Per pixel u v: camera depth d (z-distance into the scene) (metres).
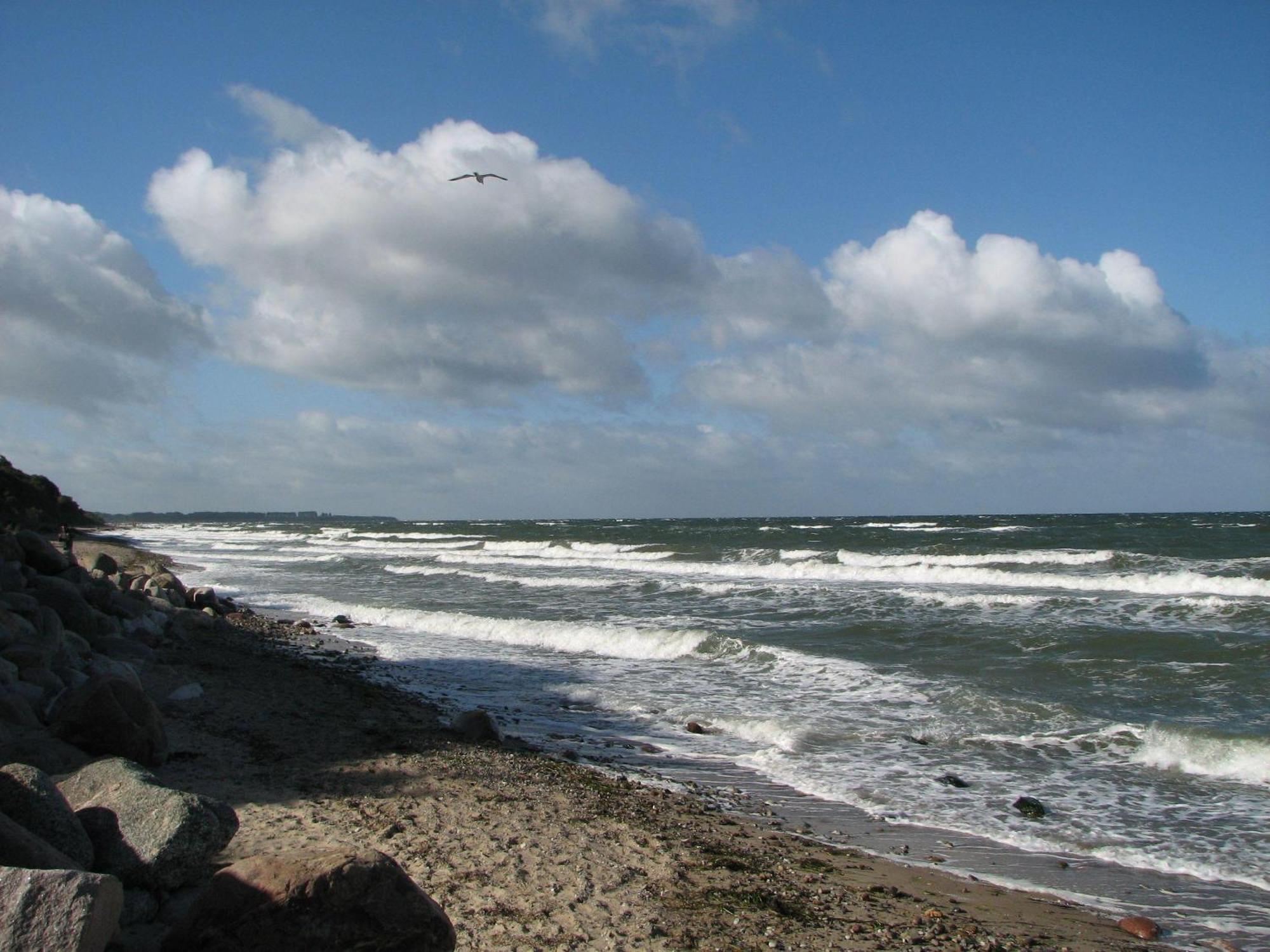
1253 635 16.84
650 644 17.47
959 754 10.41
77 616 13.49
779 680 14.61
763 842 7.57
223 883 4.22
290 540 76.19
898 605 21.81
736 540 54.53
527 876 6.27
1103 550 36.25
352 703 12.11
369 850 4.34
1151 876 7.05
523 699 13.62
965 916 6.11
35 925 3.49
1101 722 11.44
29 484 75.00
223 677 13.27
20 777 4.64
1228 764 9.69
